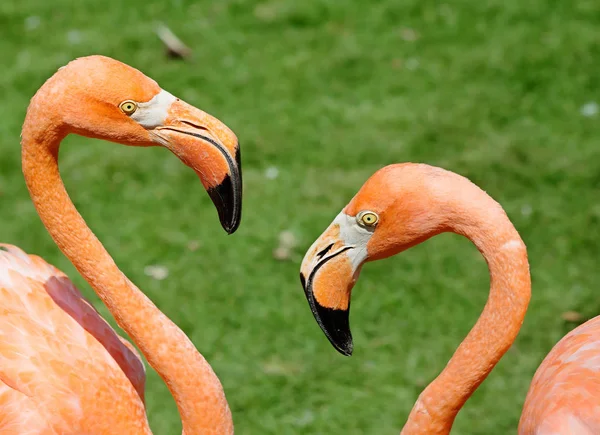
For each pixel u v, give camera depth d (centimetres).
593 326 507
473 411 716
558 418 455
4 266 548
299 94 1141
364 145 1042
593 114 1079
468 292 838
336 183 984
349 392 740
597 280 842
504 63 1179
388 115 1095
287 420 717
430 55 1210
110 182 996
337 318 501
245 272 867
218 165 483
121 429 524
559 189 959
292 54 1223
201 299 838
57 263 887
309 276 497
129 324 517
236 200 487
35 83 1161
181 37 1261
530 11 1290
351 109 1110
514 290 454
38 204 505
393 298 831
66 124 480
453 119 1081
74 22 1301
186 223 936
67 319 539
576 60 1175
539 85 1136
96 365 528
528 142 1032
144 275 866
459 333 795
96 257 512
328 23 1292
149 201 968
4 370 495
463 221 458
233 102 1127
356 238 487
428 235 472
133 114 481
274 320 813
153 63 1203
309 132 1069
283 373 757
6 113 1104
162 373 523
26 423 490
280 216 935
